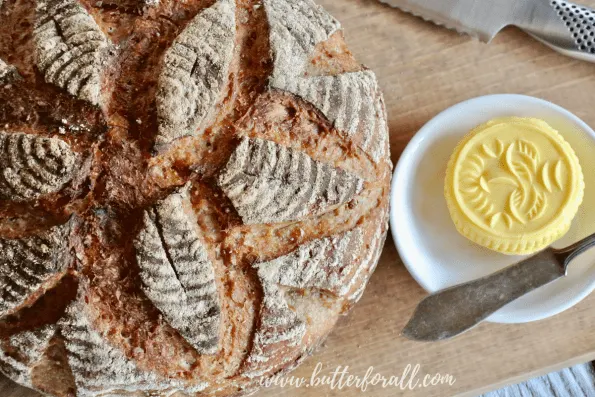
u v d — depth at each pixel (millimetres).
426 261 584
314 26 517
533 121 567
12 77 477
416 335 557
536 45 605
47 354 485
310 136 499
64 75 471
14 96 477
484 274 580
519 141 565
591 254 572
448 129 588
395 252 591
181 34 485
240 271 489
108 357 477
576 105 603
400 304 587
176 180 482
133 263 474
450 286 572
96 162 476
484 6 589
